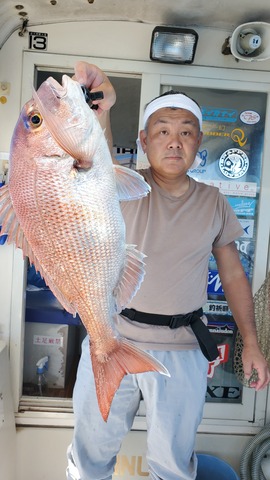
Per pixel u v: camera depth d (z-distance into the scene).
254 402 2.53
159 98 1.84
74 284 1.13
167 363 1.83
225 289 2.07
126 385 1.89
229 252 2.04
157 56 2.32
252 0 2.10
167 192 1.90
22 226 1.09
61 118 1.00
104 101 1.38
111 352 1.22
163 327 1.83
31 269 2.60
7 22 2.29
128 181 1.20
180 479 1.89
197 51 2.42
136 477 2.45
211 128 2.52
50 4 2.17
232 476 2.32
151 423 1.87
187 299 1.83
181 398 1.84
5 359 2.35
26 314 2.61
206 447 2.53
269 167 2.51
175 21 2.35
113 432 1.93
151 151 1.85
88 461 1.95
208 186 1.98
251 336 1.98
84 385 1.89
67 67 2.41
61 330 2.64
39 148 1.04
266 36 2.24
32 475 2.47
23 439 2.47
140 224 1.84
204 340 1.84
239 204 2.54
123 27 2.38
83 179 1.07
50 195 1.06
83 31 2.38
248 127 2.52
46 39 2.37
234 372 2.56
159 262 1.81
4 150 2.40
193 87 2.47
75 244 1.10
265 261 2.53
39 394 2.59
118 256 1.16
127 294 1.21
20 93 2.39
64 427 2.49
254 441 2.45
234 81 2.45
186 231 1.84
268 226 2.52
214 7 2.18
